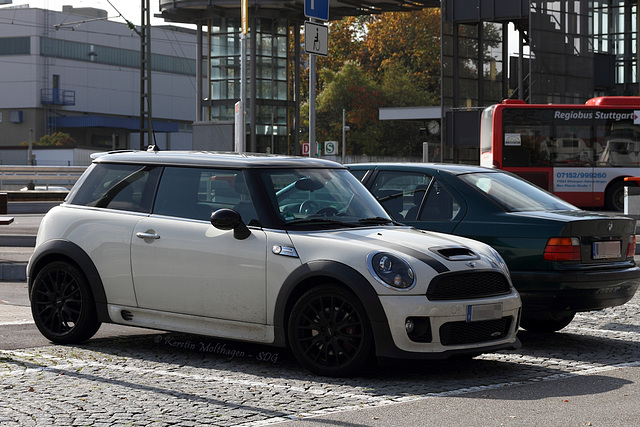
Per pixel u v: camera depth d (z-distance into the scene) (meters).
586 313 12.50
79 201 9.70
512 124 32.84
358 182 9.52
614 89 57.59
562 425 6.46
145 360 8.77
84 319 9.41
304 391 7.50
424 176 10.62
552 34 49.12
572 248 9.66
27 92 103.94
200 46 58.00
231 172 8.90
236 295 8.50
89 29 109.19
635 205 25.75
